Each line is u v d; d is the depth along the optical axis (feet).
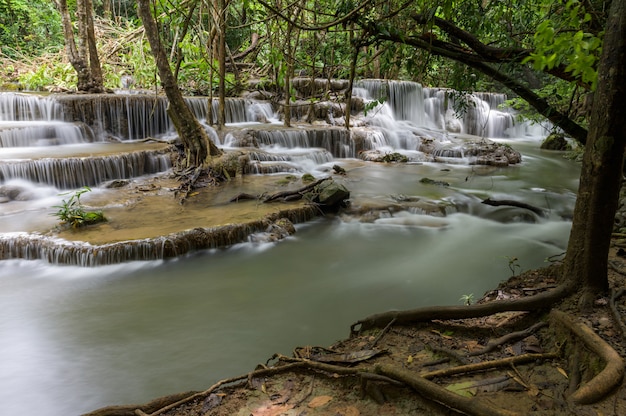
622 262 13.50
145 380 12.99
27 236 21.95
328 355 10.15
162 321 16.37
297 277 20.34
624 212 20.79
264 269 21.18
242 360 13.93
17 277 19.92
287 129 45.73
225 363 13.78
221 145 42.83
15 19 65.00
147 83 54.70
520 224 27.94
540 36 8.90
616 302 10.12
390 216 29.17
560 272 12.52
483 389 8.23
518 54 14.90
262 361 13.88
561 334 9.43
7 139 35.01
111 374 13.28
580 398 7.30
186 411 8.70
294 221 27.32
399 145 51.96
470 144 50.03
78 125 39.55
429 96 63.67
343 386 8.86
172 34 50.65
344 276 20.48
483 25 17.69
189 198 29.68
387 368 8.38
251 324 16.19
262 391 9.02
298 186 32.81
